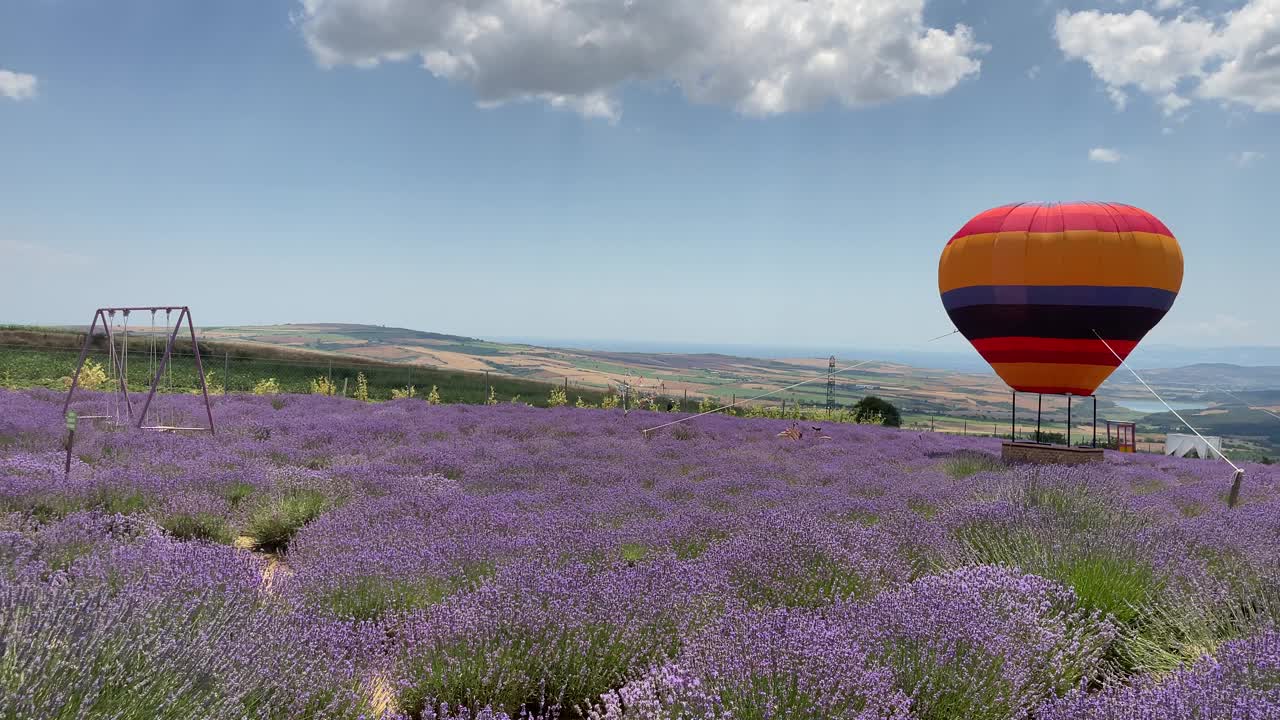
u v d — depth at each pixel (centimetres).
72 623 301
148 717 269
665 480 1066
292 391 3134
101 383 2514
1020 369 1719
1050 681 374
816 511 785
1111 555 529
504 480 1005
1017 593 444
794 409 3784
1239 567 516
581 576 485
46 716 242
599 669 385
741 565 535
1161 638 456
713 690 308
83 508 694
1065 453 1591
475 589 469
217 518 721
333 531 636
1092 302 1598
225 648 319
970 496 910
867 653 355
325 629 386
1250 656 343
